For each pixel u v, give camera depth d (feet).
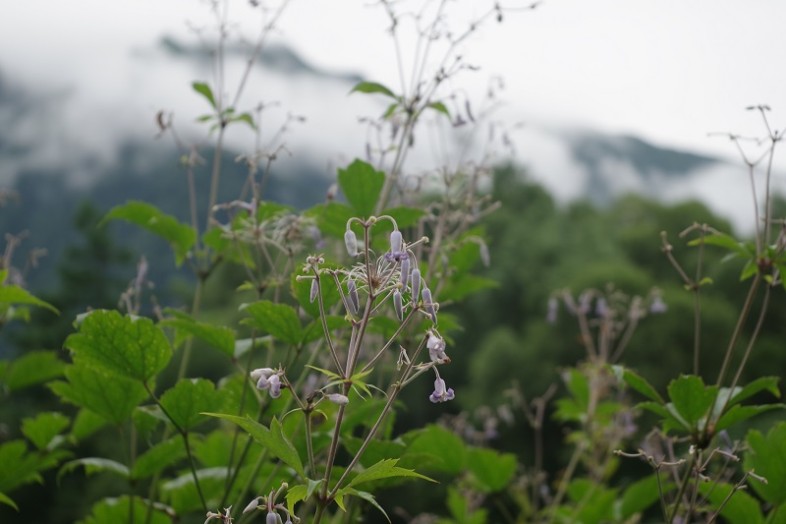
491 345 123.03
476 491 32.07
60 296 153.17
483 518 30.86
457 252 24.00
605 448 33.60
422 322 21.58
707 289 119.44
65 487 96.07
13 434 89.56
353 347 13.16
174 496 20.74
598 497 28.68
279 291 19.48
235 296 110.93
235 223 20.59
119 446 95.20
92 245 160.25
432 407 119.34
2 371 23.90
